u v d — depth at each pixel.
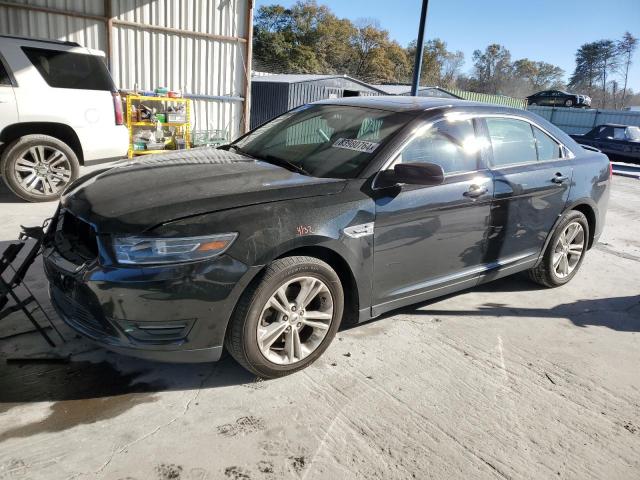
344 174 3.30
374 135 3.55
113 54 10.41
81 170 7.67
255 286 2.82
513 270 4.38
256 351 2.90
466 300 4.48
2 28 9.43
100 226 2.69
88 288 2.66
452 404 2.99
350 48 65.56
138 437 2.54
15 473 2.26
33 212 6.07
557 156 4.58
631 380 3.42
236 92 11.95
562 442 2.75
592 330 4.10
